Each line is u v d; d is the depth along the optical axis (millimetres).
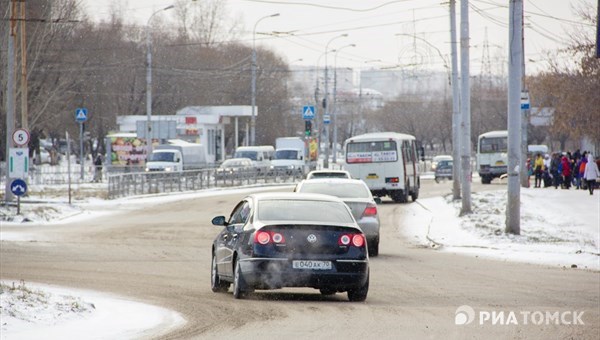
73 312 38188
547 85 143250
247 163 197625
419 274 56125
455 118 122438
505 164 193375
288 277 41562
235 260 43938
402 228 97000
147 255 68438
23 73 116188
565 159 139375
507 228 82312
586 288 48781
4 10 158750
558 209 104125
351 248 42188
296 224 42062
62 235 85375
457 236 84312
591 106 134625
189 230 91312
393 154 132750
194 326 35031
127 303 42625
